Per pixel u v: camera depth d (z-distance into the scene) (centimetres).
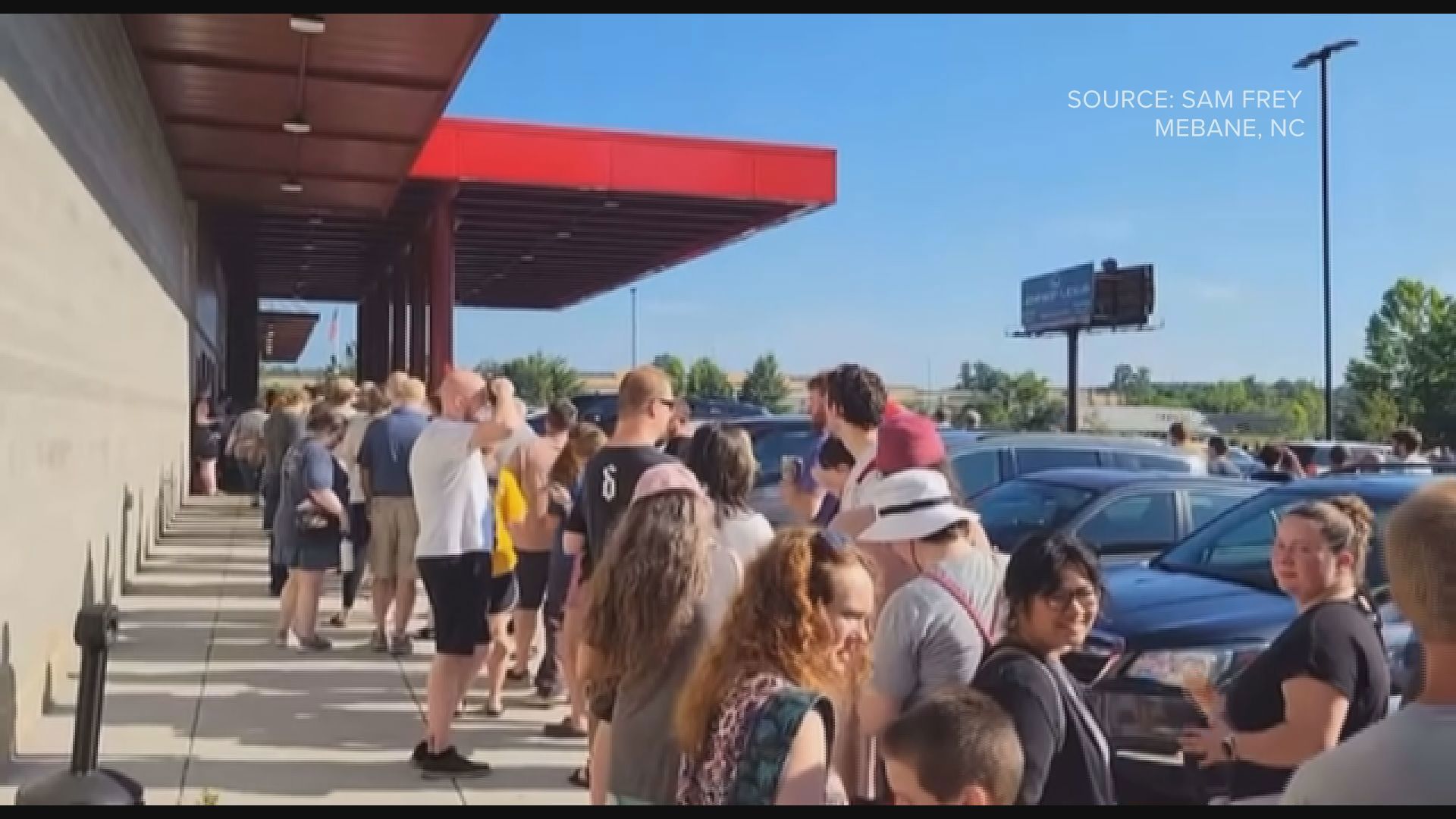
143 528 1238
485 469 740
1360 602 378
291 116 1380
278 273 3812
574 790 586
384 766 621
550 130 2162
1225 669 514
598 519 514
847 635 283
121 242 1007
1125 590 595
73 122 756
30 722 632
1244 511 675
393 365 3309
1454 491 212
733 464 469
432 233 2242
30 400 621
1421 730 203
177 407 1734
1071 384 5153
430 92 1284
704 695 276
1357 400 6562
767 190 2264
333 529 892
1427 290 6425
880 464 423
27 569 620
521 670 805
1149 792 510
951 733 250
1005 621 313
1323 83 3275
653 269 3569
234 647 895
